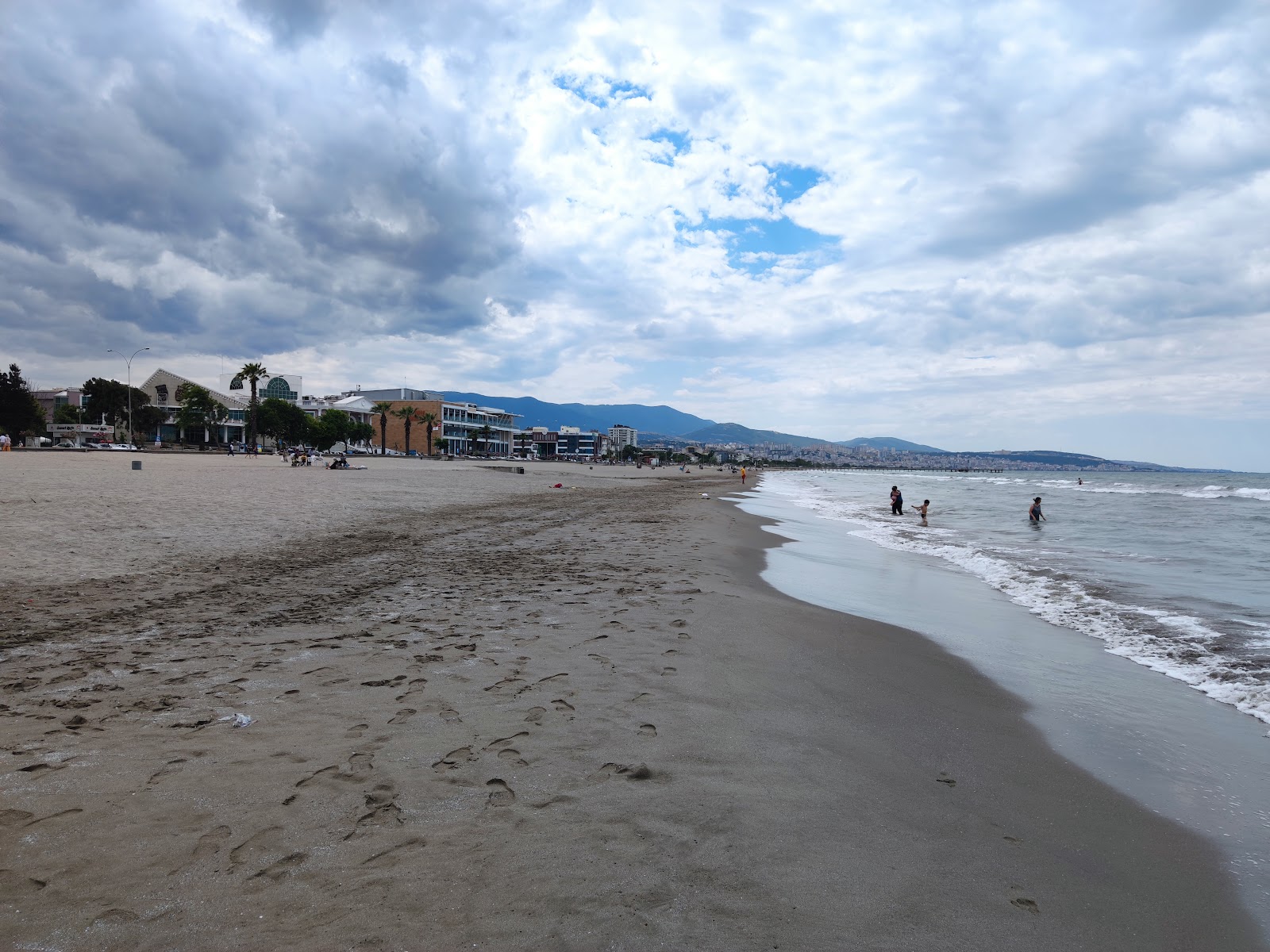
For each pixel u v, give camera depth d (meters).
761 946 2.47
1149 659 7.16
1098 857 3.35
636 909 2.64
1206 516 28.02
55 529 13.16
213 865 2.83
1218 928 2.80
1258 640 7.91
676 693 5.28
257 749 4.00
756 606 8.99
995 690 6.03
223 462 58.12
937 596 10.70
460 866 2.87
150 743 4.04
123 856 2.88
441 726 4.43
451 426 161.12
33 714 4.48
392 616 7.59
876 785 3.96
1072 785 4.19
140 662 5.75
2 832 3.03
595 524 20.53
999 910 2.84
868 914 2.72
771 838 3.25
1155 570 13.41
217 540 13.26
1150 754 4.72
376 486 34.59
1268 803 4.05
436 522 19.09
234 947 2.34
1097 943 2.66
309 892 2.67
